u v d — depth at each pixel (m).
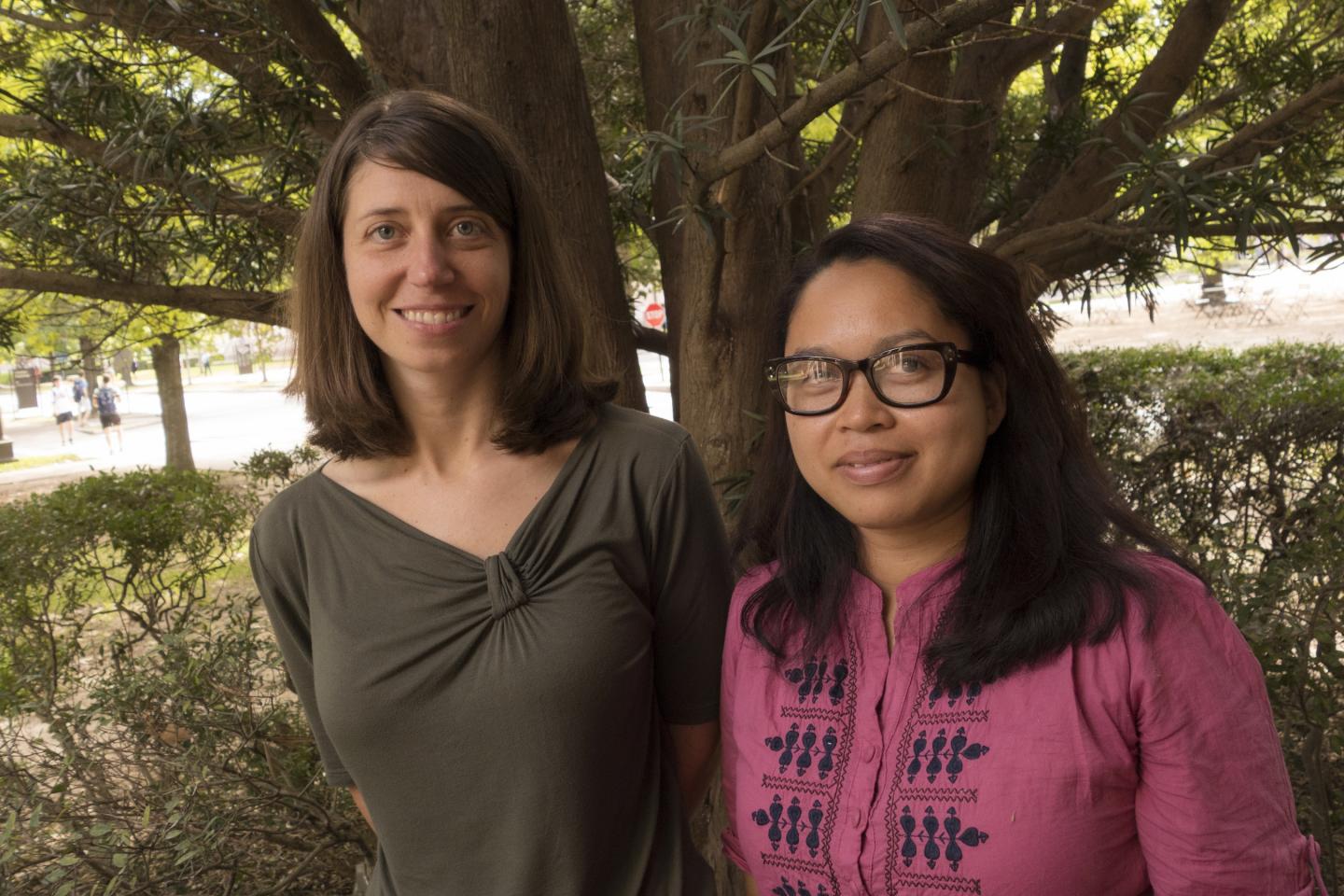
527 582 1.38
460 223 1.34
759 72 1.90
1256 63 3.19
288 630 1.52
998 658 1.12
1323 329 13.30
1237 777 1.08
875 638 1.24
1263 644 2.62
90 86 3.33
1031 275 2.16
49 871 2.81
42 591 4.77
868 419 1.15
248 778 3.05
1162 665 1.08
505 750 1.36
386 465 1.47
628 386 2.86
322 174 1.39
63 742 3.13
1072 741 1.09
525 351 1.41
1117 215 2.51
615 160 4.33
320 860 3.28
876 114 2.52
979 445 1.17
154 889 2.87
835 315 1.18
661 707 1.58
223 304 3.65
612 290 2.81
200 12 3.04
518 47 2.62
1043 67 4.13
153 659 3.56
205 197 3.29
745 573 1.41
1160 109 3.21
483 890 1.42
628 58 4.93
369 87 3.09
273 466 5.27
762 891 1.30
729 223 2.46
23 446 20.92
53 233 3.59
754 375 2.64
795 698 1.27
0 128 3.46
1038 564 1.14
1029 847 1.09
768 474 1.40
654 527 1.45
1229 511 4.25
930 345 1.14
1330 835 2.63
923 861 1.13
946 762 1.14
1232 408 4.14
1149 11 4.22
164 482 5.03
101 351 5.09
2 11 3.64
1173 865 1.08
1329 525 2.98
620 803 1.42
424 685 1.37
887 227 1.20
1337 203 2.71
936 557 1.25
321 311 1.42
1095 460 1.26
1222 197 2.33
